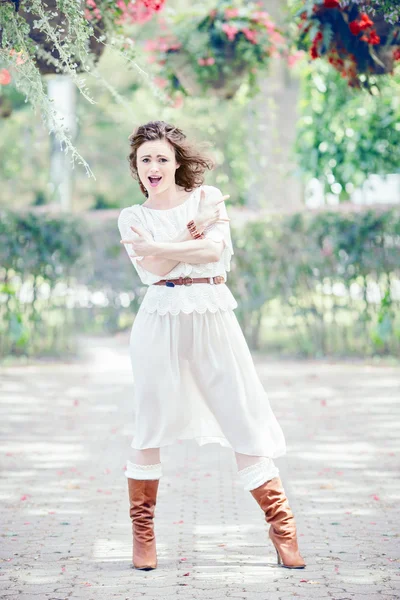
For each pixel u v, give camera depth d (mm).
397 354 12266
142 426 4531
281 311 12977
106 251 13930
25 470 6723
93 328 14469
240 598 4023
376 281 12141
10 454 7242
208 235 4531
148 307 4543
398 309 12078
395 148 11539
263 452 4480
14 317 12531
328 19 6234
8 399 9766
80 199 26875
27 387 10539
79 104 21953
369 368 11609
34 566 4531
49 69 6195
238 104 13742
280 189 14297
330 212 12250
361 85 6742
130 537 5055
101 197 27281
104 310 14125
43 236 12609
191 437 4641
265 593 4086
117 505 5750
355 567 4453
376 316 12297
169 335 4492
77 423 8500
